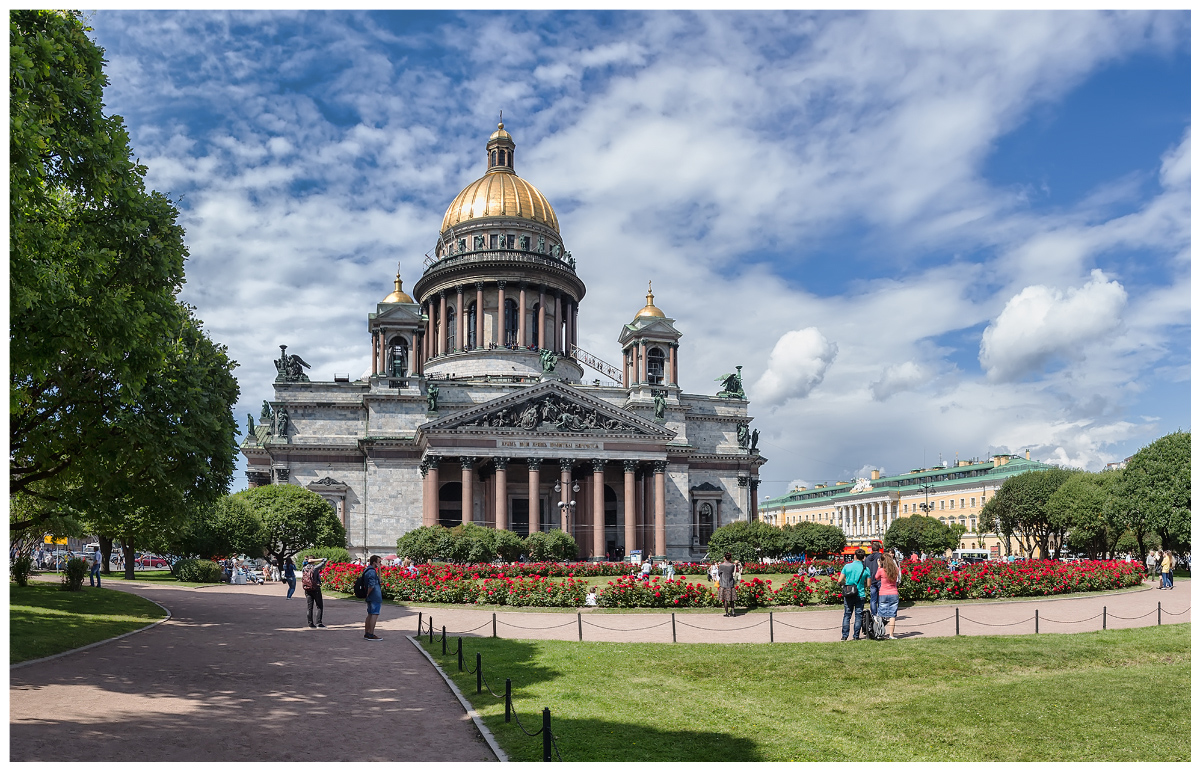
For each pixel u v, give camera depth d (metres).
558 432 111.69
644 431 115.25
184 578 82.94
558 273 142.38
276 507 98.94
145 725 20.81
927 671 30.00
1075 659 31.78
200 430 45.00
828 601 52.00
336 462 118.19
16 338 29.47
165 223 40.06
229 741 19.81
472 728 21.91
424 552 87.75
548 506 124.00
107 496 45.06
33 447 39.41
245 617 47.38
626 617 48.03
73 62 32.41
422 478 116.88
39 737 19.16
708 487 130.00
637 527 120.31
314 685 27.12
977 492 198.12
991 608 49.81
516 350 135.88
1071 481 120.81
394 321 122.06
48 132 28.69
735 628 43.09
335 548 93.44
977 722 22.89
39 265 27.81
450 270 140.00
